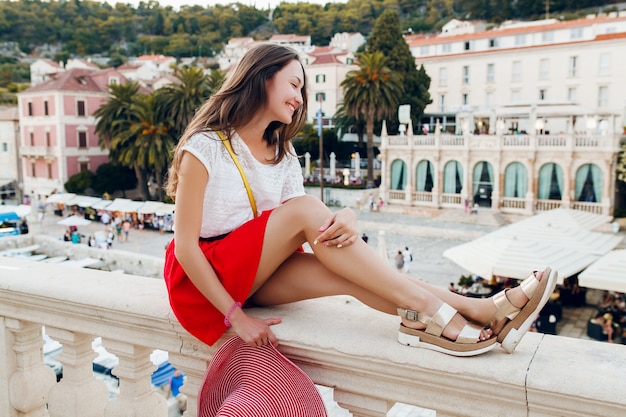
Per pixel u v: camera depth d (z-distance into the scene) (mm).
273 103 2266
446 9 135750
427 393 1973
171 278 2311
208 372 2150
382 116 55594
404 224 41281
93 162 62000
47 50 160250
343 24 150000
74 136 60219
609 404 1622
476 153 43750
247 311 2451
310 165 61844
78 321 2766
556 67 62781
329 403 5590
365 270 2053
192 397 2566
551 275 1905
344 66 79875
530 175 41656
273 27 175500
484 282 20938
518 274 16453
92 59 151750
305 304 2541
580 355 1904
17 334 3043
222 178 2258
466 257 18078
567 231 20922
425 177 46969
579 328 17984
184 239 2154
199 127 2273
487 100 67812
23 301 2873
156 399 2820
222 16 174625
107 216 41750
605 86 60375
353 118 61312
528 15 119750
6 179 65000
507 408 1832
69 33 163625
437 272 27969
